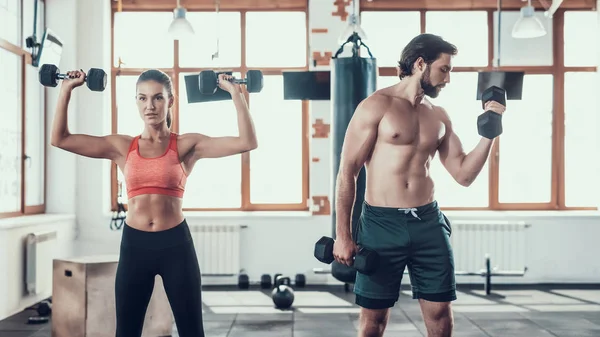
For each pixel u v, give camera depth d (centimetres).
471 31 702
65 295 421
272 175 707
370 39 698
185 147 266
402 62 272
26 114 612
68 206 669
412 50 268
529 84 707
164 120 265
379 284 270
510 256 665
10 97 579
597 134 707
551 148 710
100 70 267
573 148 712
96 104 681
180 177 265
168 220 260
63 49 670
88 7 681
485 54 702
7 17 572
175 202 263
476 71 701
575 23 707
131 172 262
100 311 416
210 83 265
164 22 702
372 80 439
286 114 704
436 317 271
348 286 642
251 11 701
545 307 566
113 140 269
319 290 648
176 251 258
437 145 278
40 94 652
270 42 701
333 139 443
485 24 702
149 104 259
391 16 700
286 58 701
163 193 260
